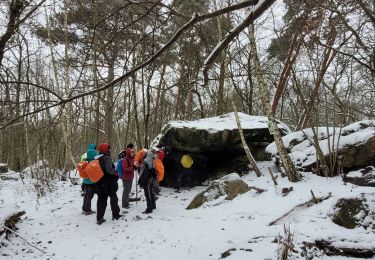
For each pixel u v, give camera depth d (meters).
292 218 6.48
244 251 5.33
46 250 6.26
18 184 12.35
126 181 8.73
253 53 8.52
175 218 7.61
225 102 15.93
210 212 7.59
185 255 5.62
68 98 2.38
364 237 5.31
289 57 6.93
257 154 10.38
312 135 9.26
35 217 8.13
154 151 9.01
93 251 6.18
